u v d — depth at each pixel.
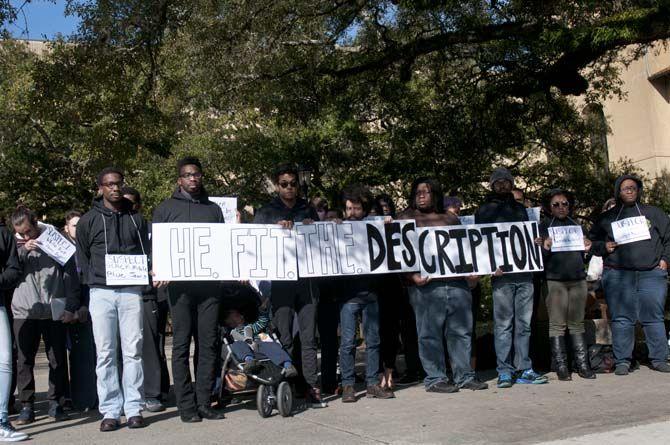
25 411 7.14
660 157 22.50
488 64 15.76
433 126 16.97
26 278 7.21
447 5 13.59
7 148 21.84
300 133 18.72
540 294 9.25
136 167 19.62
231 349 6.97
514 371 8.07
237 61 13.31
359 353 12.73
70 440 6.14
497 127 16.75
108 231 6.50
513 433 5.84
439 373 7.84
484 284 17.39
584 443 5.46
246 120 19.28
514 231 8.08
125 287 6.56
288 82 14.70
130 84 14.04
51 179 22.38
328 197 18.56
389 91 16.31
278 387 6.75
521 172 19.11
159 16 12.95
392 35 15.40
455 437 5.77
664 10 10.53
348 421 6.50
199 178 7.01
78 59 13.24
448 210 8.85
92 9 12.88
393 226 7.69
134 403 6.57
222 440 5.93
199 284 6.82
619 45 11.57
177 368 6.70
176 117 16.11
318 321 8.03
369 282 7.53
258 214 7.48
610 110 23.94
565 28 11.47
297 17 13.78
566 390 7.58
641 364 9.23
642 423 6.03
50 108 14.11
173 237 6.80
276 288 7.28
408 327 8.77
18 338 7.17
